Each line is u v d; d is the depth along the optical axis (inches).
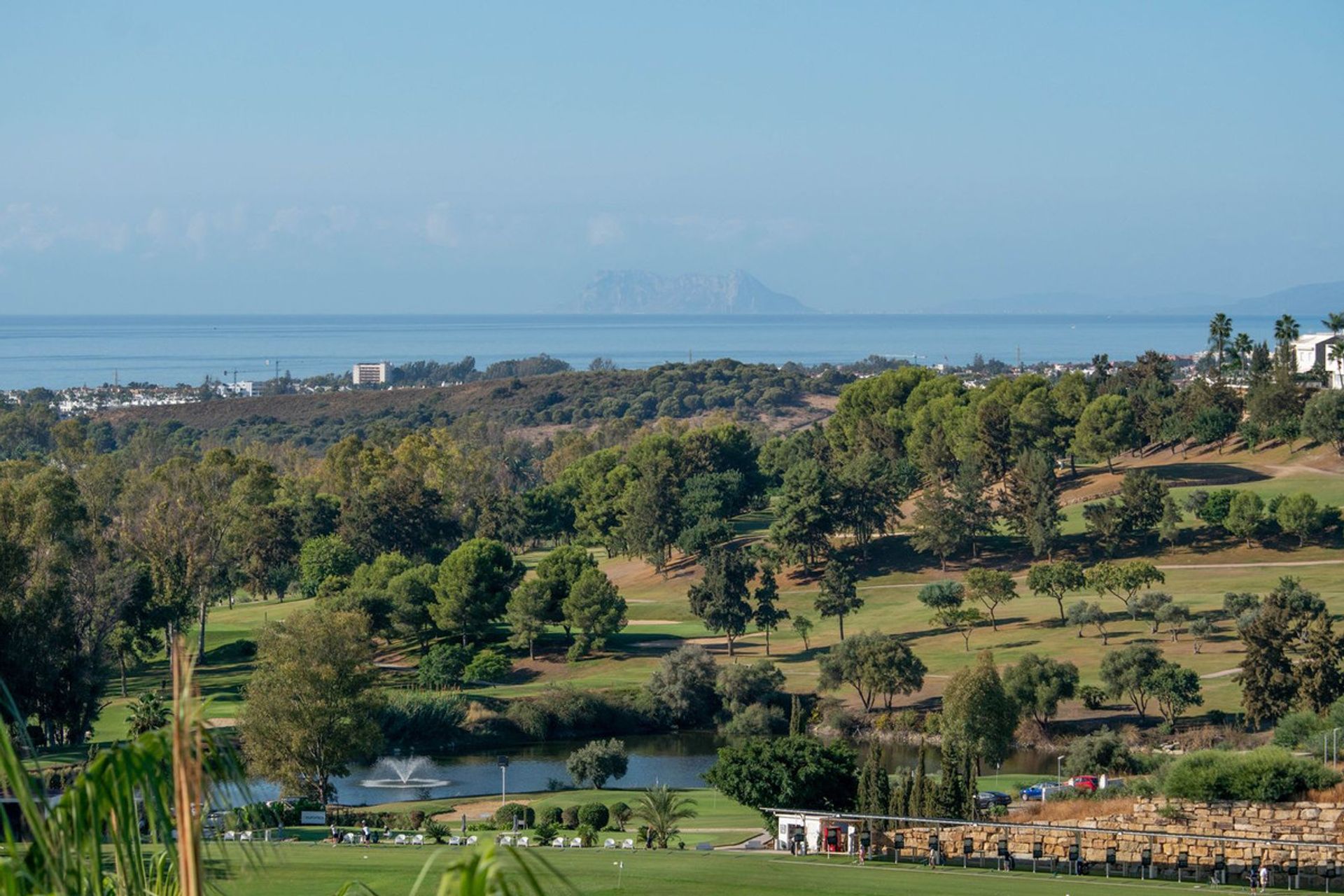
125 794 665.0
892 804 3575.3
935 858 2994.6
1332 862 2743.6
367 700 5216.5
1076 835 2972.4
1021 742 6190.9
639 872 2674.7
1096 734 5625.0
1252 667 5895.7
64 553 6166.3
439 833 3703.3
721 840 3799.2
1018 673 6304.1
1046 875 2834.6
